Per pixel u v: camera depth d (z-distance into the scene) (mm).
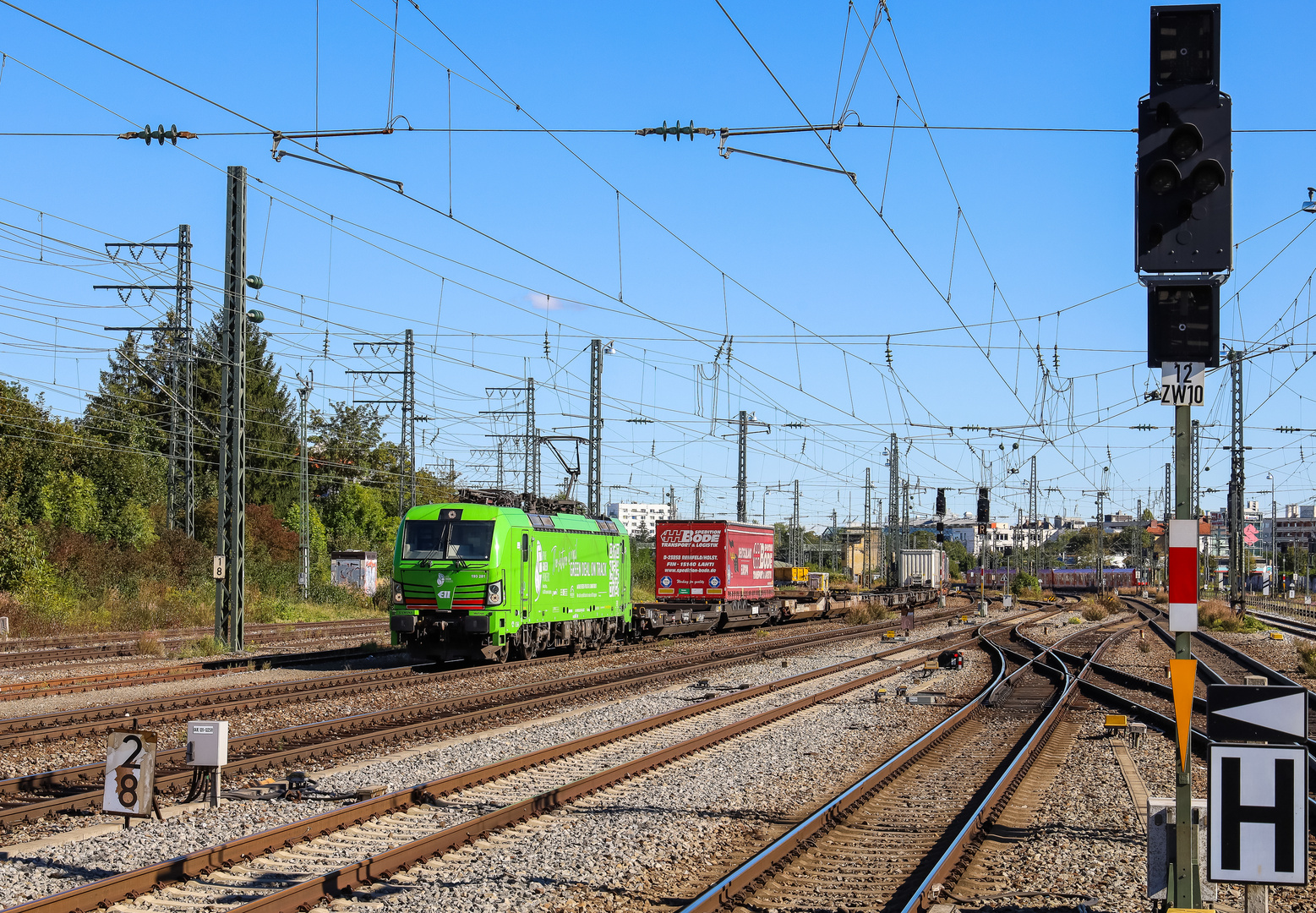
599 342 45688
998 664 31109
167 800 11914
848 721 19438
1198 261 7660
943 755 16203
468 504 28344
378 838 10398
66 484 47938
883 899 8922
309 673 25359
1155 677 28594
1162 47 7762
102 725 16422
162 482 62344
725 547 42188
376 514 79125
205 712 18188
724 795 12898
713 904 8477
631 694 22891
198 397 68750
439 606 26859
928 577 76812
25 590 36562
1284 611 73688
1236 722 7891
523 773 13891
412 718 18531
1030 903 8891
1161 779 14570
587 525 33438
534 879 9219
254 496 73125
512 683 24109
